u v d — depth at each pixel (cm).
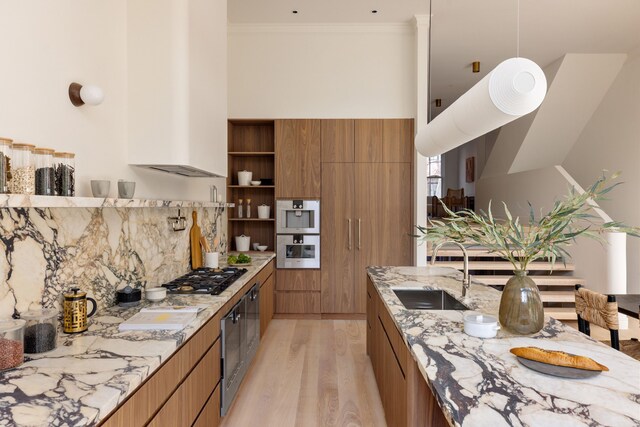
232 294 261
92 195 199
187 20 238
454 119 194
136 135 236
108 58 218
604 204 590
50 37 174
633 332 457
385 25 490
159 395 152
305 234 492
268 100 500
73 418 103
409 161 490
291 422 256
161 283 290
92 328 182
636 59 540
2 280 150
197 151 257
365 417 261
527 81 147
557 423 99
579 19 457
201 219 393
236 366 271
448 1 419
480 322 171
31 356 147
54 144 176
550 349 153
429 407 168
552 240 163
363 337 425
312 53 498
